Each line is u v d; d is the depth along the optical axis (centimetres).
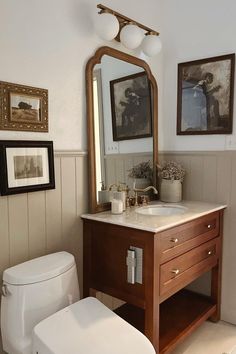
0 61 147
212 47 223
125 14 211
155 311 160
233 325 224
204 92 228
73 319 136
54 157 173
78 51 182
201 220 196
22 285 135
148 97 233
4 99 149
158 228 157
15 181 154
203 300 233
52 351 116
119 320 137
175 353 192
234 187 220
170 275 170
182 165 245
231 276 225
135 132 223
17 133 156
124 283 173
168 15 243
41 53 164
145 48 207
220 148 225
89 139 188
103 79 196
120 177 211
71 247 187
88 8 185
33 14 159
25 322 135
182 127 242
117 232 173
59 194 178
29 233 165
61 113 176
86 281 193
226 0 214
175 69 243
